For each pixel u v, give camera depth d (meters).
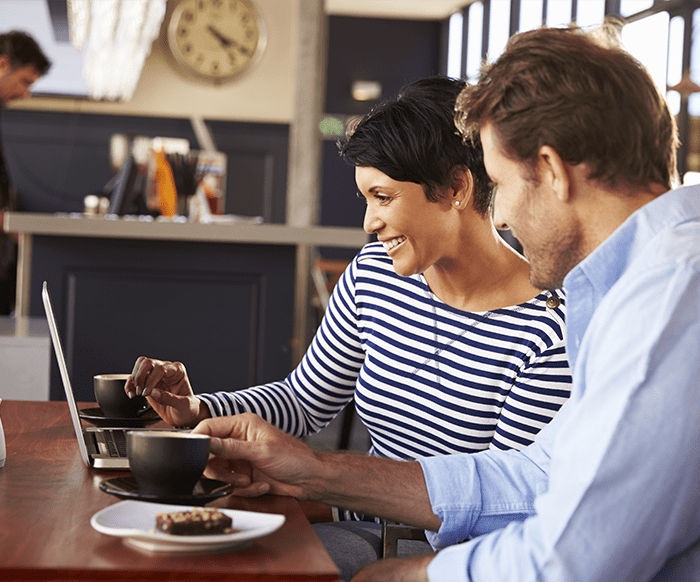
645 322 0.72
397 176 1.18
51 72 5.45
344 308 1.40
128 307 2.94
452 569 0.78
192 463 0.78
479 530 0.99
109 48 5.40
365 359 1.37
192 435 0.81
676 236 0.76
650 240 0.78
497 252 1.25
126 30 5.32
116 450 1.02
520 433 1.21
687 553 0.77
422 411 1.29
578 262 0.85
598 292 0.82
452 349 1.26
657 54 7.35
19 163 5.54
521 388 1.21
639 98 0.80
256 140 5.61
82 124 5.56
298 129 5.48
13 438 1.12
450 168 1.18
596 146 0.79
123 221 2.87
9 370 2.31
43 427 1.20
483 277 1.25
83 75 5.48
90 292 2.91
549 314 1.21
